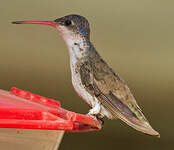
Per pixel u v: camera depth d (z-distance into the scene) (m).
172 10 13.33
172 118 11.53
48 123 4.30
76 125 5.17
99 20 13.27
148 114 11.70
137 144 11.12
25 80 12.41
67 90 12.38
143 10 13.30
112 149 11.23
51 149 5.00
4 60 12.55
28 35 12.83
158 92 12.38
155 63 12.79
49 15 13.14
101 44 13.08
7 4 12.92
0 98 4.73
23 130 4.64
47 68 12.66
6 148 4.62
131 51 13.05
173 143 11.25
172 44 13.05
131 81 12.62
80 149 11.37
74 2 13.38
